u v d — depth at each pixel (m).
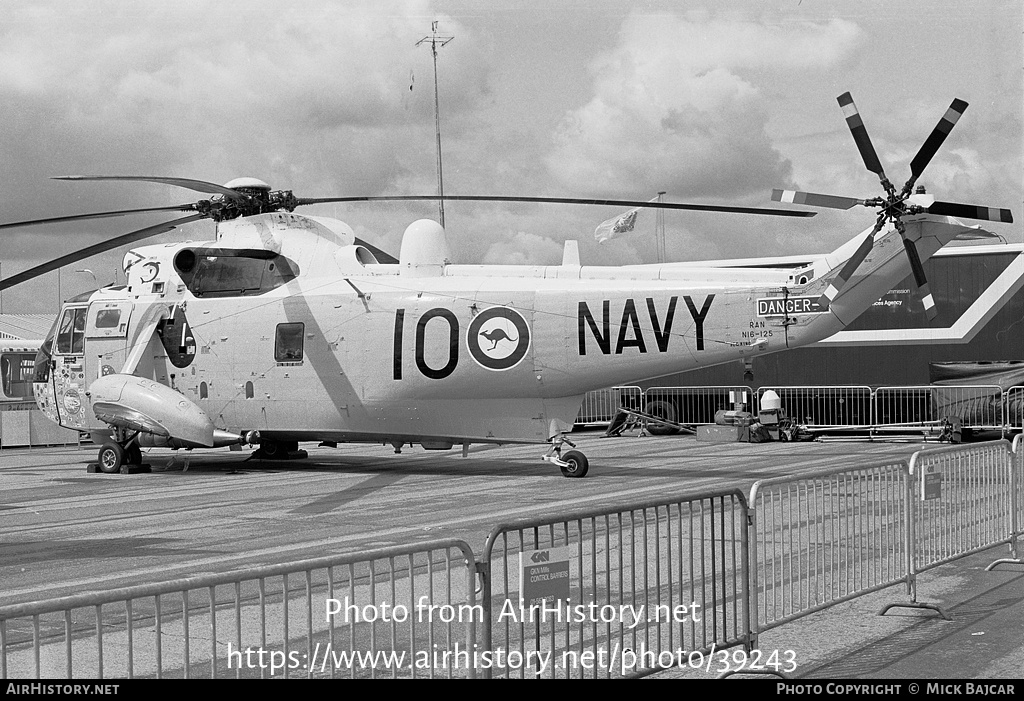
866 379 30.11
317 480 19.94
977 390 27.95
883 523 8.92
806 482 8.04
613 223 16.16
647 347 18.27
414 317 19.47
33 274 18.67
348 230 21.81
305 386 20.28
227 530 13.34
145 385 21.20
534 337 18.83
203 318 21.25
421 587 9.45
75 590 9.70
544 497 16.25
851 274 16.69
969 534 10.26
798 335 17.47
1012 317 28.55
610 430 32.38
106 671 6.97
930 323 29.34
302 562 4.77
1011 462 10.82
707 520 13.22
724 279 18.05
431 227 20.30
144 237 19.81
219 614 8.67
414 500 16.25
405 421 19.97
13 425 33.75
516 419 19.52
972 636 7.87
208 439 20.78
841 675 6.85
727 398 32.44
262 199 21.42
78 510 15.85
